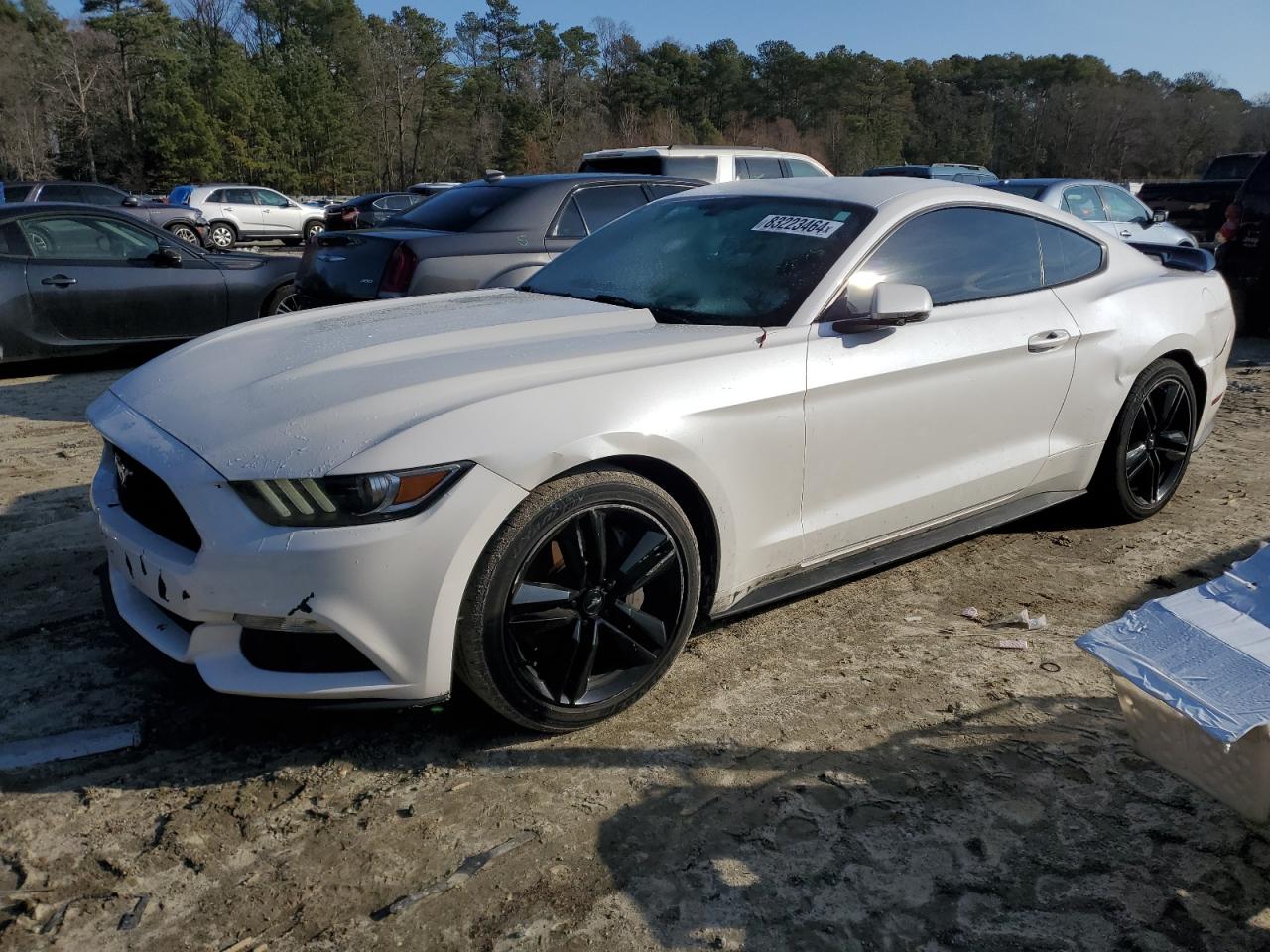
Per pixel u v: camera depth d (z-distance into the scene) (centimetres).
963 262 359
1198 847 229
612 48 10662
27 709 279
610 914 206
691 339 292
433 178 8938
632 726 277
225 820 234
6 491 470
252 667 239
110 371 788
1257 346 904
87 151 7250
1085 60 12712
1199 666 196
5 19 8694
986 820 238
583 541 260
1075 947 199
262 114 7081
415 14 9075
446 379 253
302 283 651
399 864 220
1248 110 10144
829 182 380
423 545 230
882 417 321
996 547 419
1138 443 429
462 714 282
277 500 228
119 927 200
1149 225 1238
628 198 689
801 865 221
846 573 330
